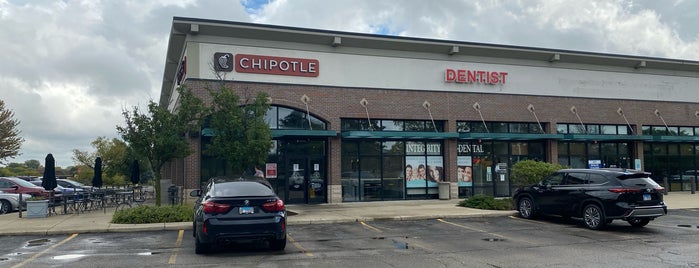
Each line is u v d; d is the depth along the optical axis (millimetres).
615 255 10156
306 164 22141
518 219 16641
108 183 46031
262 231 9984
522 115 25656
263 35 21203
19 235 13242
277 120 21609
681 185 29516
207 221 9852
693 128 30125
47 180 17875
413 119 23688
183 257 9953
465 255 10180
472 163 24828
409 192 23688
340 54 22641
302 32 21422
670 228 14406
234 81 20766
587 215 14391
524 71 25953
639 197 13695
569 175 15422
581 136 25469
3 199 20453
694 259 9703
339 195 22047
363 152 23109
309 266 9055
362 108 22766
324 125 22344
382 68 23312
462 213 17484
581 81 27172
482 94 25000
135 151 17344
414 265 9148
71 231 13492
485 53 24984
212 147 17031
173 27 20203
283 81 21578
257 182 11094
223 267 8969
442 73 24391
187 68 20281
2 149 41312
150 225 14086
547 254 10289
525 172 18469
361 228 14523
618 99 27922
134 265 9188
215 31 20562
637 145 28016
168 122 16594
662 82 29234
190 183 19750
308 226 14969
